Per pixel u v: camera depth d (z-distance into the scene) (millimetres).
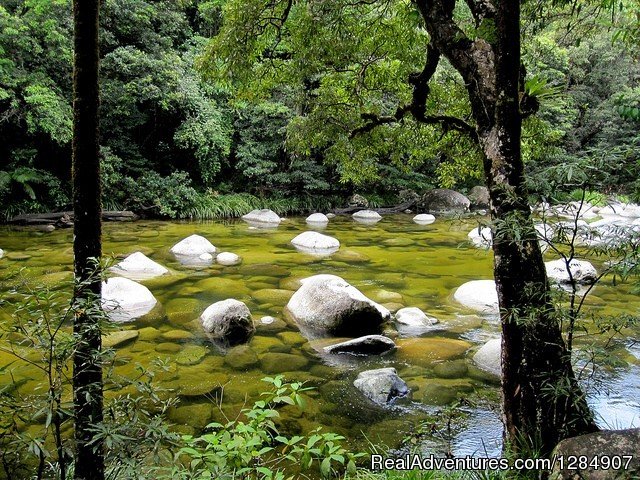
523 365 2262
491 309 5668
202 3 15867
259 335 4770
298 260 8273
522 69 2729
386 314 5250
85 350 1592
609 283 6559
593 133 17750
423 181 18047
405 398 3598
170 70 12836
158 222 13008
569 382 2084
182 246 8672
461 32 2389
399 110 3750
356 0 4180
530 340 2230
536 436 2246
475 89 2342
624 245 1954
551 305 2227
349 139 4367
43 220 11703
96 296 1583
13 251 8398
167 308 5508
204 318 4910
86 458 1634
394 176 17109
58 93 11828
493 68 2268
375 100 4871
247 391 3602
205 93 14555
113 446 1617
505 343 2346
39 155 12797
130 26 13219
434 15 2447
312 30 4117
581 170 1936
